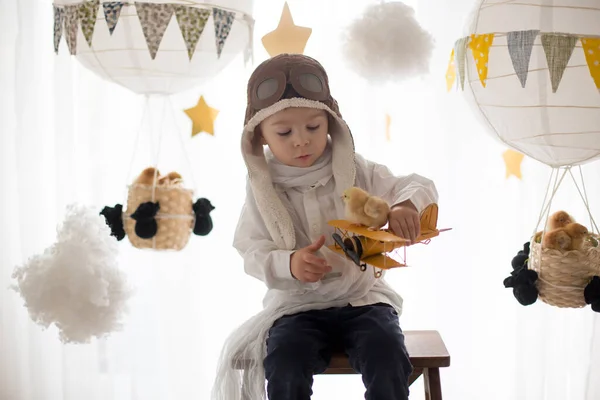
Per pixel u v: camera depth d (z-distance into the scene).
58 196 1.59
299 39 1.42
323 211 1.35
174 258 1.64
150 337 1.66
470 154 1.60
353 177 1.34
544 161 1.25
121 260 1.66
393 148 1.59
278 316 1.31
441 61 1.56
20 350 1.73
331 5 1.56
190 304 1.65
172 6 1.23
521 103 1.16
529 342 1.58
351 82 1.57
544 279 1.26
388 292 1.38
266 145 1.45
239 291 1.68
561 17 1.13
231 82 1.60
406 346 1.30
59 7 1.30
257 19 1.58
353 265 1.32
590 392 1.59
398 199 1.27
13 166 1.68
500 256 1.61
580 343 1.61
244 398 1.28
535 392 1.58
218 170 1.63
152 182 1.33
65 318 1.30
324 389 1.71
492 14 1.18
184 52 1.26
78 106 1.60
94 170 1.59
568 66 1.12
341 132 1.34
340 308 1.31
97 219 1.35
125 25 1.23
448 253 1.62
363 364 1.18
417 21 1.39
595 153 1.19
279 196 1.36
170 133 1.60
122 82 1.31
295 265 1.24
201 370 1.66
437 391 1.25
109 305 1.33
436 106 1.57
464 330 1.63
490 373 1.64
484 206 1.60
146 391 1.66
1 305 1.70
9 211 1.69
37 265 1.32
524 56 1.14
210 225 1.39
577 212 1.57
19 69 1.60
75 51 1.28
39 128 1.64
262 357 1.26
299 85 1.27
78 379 1.66
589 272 1.23
